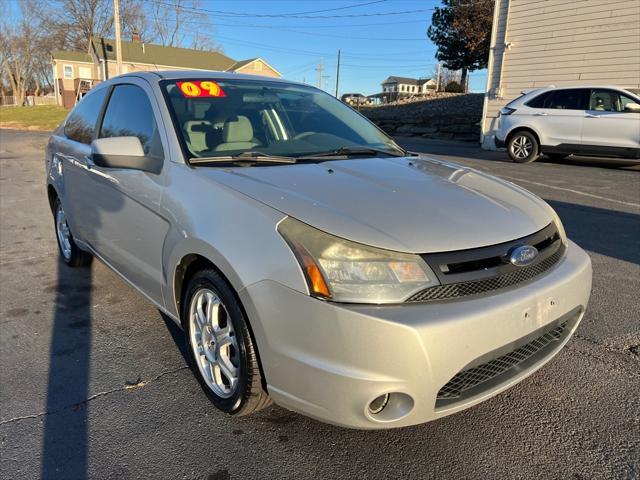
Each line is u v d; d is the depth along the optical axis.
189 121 2.91
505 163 11.61
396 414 1.95
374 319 1.83
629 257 4.83
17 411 2.54
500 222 2.26
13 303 3.85
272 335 2.01
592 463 2.17
